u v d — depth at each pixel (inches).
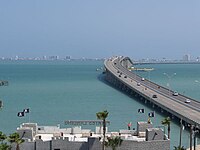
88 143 3376.0
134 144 3344.0
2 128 5265.8
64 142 3390.7
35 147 3366.1
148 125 3858.3
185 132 5182.1
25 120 5866.1
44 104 7741.1
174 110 6230.3
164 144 3417.8
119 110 7081.7
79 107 7357.3
